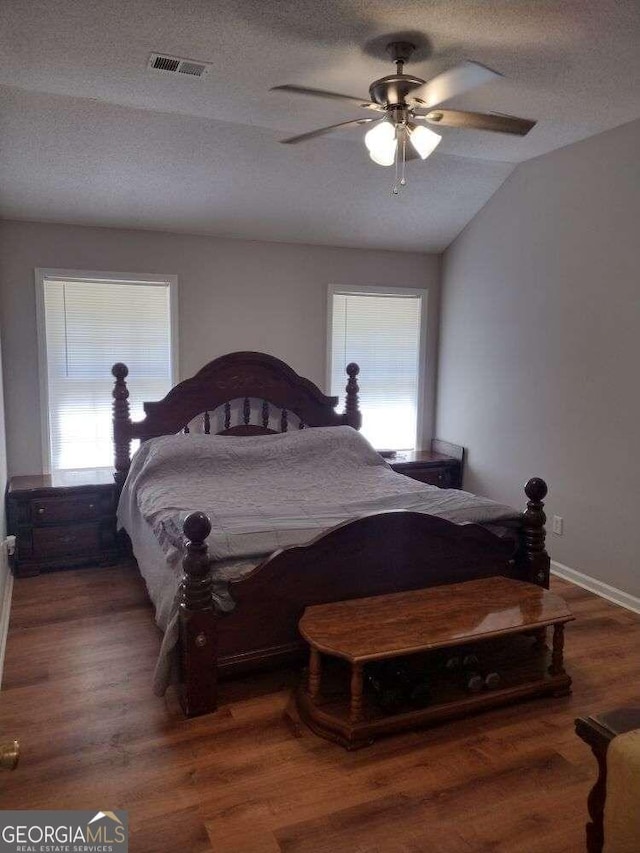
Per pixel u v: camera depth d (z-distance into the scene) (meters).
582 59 2.48
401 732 2.26
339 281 4.71
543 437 3.97
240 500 3.16
